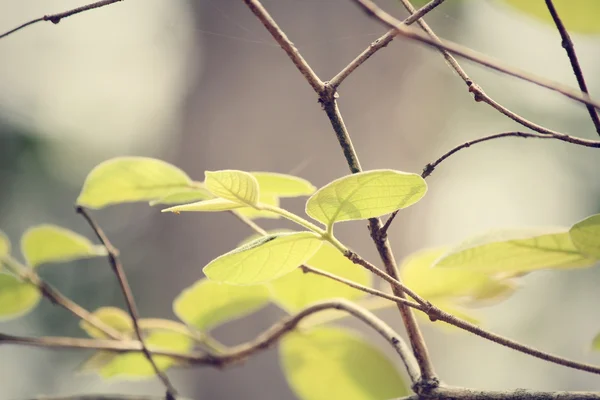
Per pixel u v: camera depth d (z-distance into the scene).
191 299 0.79
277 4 1.78
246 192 0.67
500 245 0.69
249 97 1.78
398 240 1.72
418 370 0.69
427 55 1.87
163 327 0.79
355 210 0.66
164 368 0.79
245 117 1.78
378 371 0.79
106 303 2.13
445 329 0.76
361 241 1.51
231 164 1.78
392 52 1.80
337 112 0.68
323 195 0.66
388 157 1.80
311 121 1.75
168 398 0.75
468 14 1.37
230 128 1.79
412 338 0.69
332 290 0.76
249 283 0.67
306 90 1.76
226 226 1.79
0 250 0.78
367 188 0.66
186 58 1.88
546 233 0.69
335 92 0.68
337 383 0.80
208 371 1.63
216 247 1.80
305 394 0.80
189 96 1.86
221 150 1.79
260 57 1.79
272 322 1.62
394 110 1.82
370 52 0.68
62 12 0.68
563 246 0.69
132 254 2.11
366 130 1.77
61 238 0.77
